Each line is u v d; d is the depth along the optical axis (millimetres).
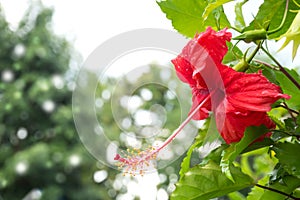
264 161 965
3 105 6457
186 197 680
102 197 5730
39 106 6520
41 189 6109
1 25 6750
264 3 659
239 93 601
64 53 6801
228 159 626
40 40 6754
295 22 628
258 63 666
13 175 6074
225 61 688
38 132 6480
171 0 738
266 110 593
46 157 6105
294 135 660
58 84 6609
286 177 661
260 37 629
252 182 671
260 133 625
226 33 603
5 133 6430
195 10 736
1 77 6605
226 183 673
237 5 718
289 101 728
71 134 6352
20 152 6141
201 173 674
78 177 6113
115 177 5168
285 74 661
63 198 6117
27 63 6648
